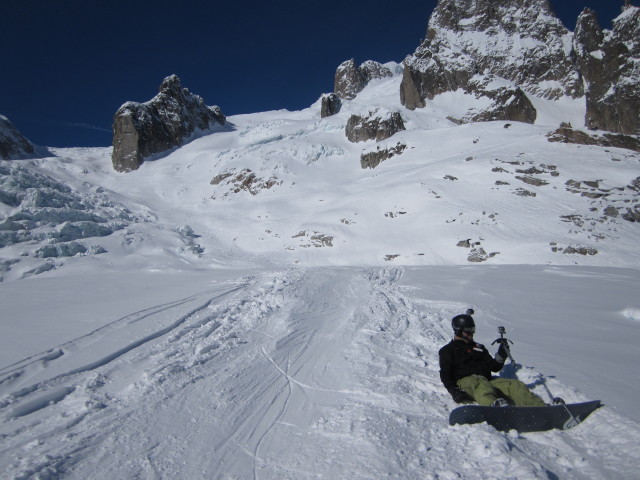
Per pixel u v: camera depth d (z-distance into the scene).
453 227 39.41
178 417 4.09
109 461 3.29
